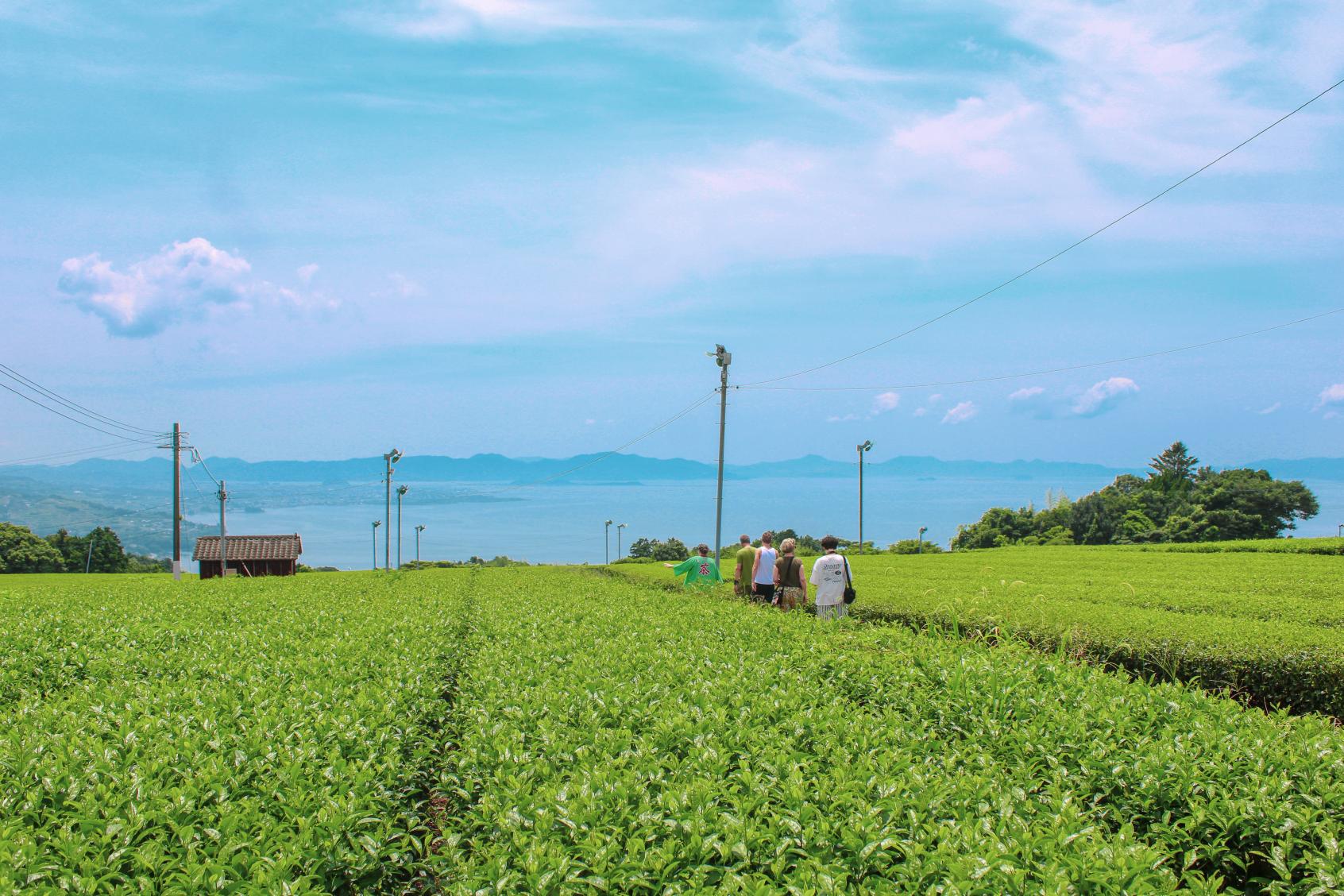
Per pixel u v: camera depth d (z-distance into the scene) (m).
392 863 5.17
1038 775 6.39
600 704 7.27
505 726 6.80
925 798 5.06
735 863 4.46
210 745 6.06
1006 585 20.31
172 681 9.30
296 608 16.98
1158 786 5.67
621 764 5.75
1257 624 12.52
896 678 8.80
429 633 13.16
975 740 6.93
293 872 4.58
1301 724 6.95
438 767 7.67
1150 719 6.97
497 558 84.50
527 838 4.62
